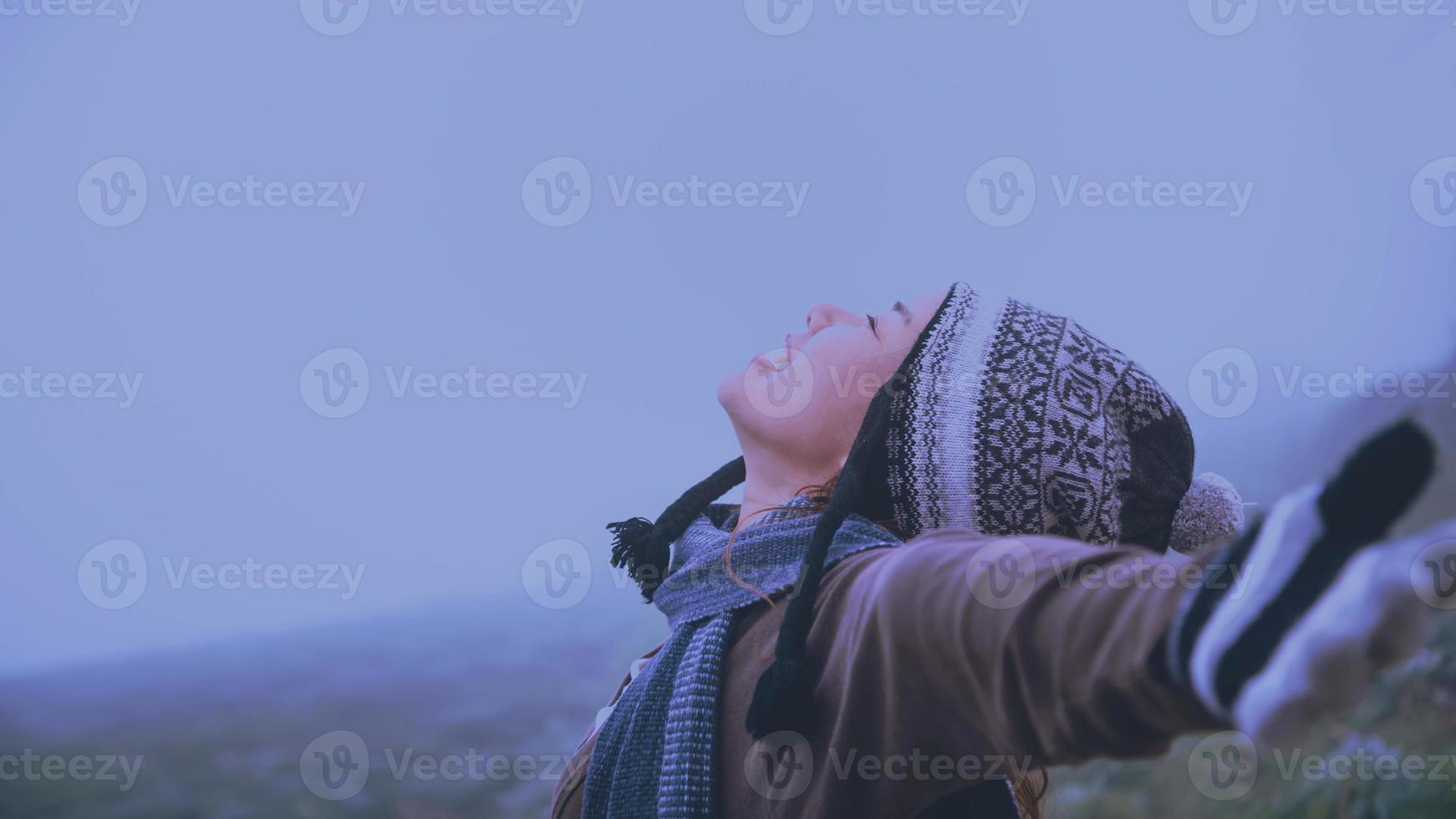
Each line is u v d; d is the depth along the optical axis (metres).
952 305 1.43
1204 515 1.44
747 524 1.41
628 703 1.31
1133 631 0.68
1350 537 0.54
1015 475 1.30
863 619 1.00
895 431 1.34
